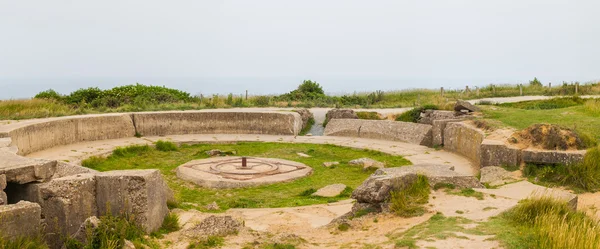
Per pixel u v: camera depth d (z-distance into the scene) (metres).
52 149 22.73
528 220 9.76
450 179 12.38
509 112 24.20
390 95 42.44
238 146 25.92
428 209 10.97
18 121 23.86
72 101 37.94
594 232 8.62
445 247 8.45
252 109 32.69
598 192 14.24
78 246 9.20
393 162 21.64
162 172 20.45
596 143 16.39
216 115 29.23
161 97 38.22
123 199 10.15
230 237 10.41
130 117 27.41
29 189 10.80
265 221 12.82
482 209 10.78
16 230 8.59
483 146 17.47
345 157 23.44
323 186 17.95
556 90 39.62
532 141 17.03
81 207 10.11
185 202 14.79
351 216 11.73
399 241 8.95
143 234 9.98
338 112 30.28
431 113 27.62
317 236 10.57
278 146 25.70
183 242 10.06
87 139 25.34
